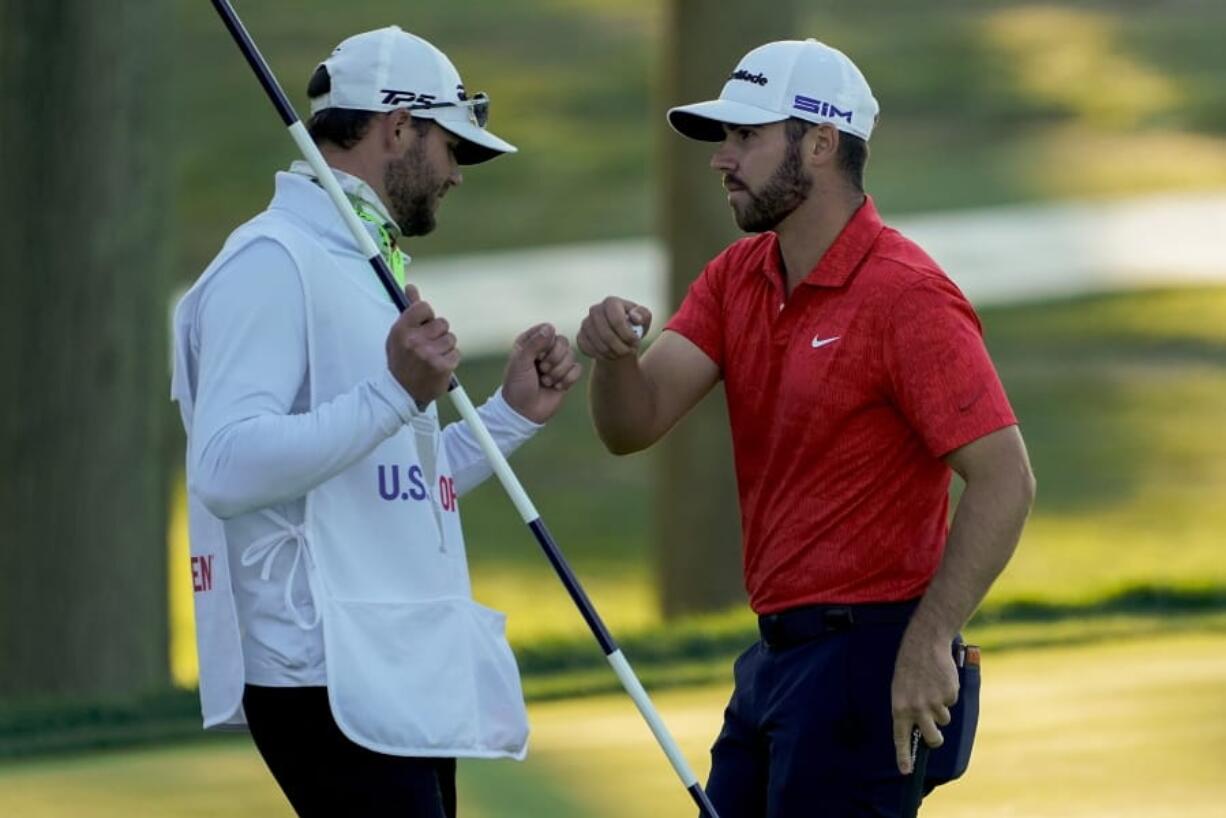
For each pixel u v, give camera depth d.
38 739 22.88
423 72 13.47
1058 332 69.31
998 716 20.70
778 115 14.16
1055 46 106.69
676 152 41.34
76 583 35.41
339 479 12.95
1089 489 54.25
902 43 107.81
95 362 35.19
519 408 14.65
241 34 13.02
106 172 35.00
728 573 42.03
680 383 14.99
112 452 35.44
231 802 18.92
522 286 75.75
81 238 34.94
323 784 13.02
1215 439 58.44
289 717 12.97
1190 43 106.12
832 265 14.07
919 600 14.11
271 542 12.81
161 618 36.41
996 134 94.88
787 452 14.23
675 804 18.41
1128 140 93.06
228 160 91.38
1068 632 25.58
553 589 49.28
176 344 13.23
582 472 59.16
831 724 14.02
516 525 54.88
